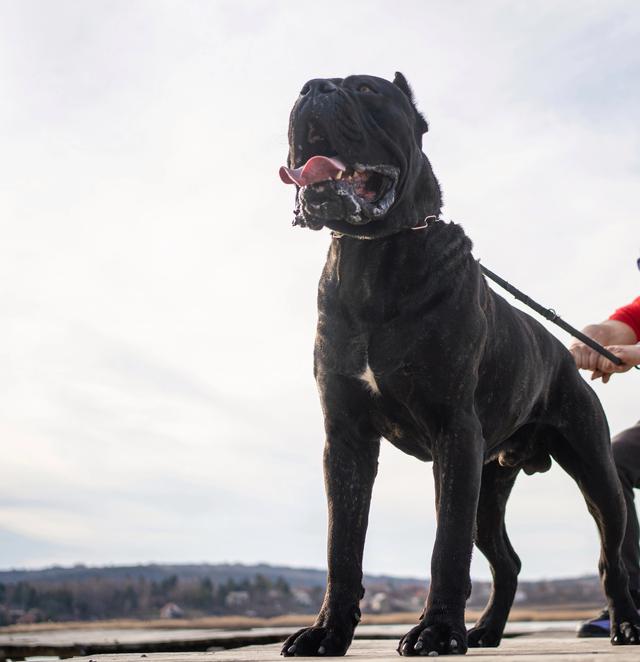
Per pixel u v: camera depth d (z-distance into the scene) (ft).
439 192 6.89
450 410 6.42
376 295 6.45
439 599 5.92
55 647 9.39
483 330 6.63
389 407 6.57
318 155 6.41
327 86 6.35
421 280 6.44
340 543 6.48
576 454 7.94
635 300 9.96
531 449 7.97
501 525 8.36
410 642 5.68
